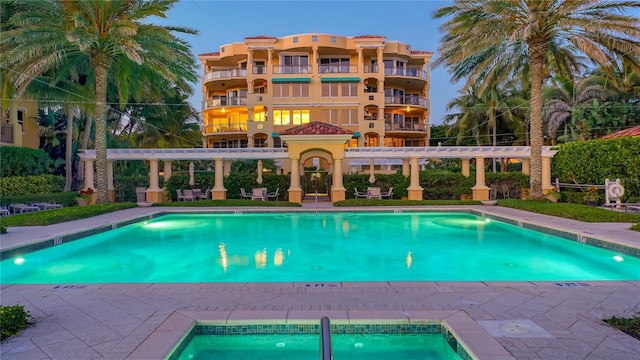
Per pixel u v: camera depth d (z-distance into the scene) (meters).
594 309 4.81
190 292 5.64
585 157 19.17
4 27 18.69
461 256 9.66
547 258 9.45
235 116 44.00
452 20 18.08
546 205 15.55
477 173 21.88
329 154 22.72
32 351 3.76
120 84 19.53
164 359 3.59
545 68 21.17
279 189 23.00
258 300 5.27
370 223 15.38
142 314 4.76
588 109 29.20
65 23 16.02
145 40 17.17
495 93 36.84
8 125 20.66
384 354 4.22
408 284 5.95
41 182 19.95
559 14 15.84
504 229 13.83
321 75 38.72
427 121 42.69
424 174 22.75
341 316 4.50
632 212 14.50
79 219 13.75
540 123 17.72
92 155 21.14
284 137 21.45
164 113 34.72
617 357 3.54
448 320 4.38
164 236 12.77
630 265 8.40
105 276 7.97
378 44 38.78
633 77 26.06
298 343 4.43
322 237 12.45
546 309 4.82
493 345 3.75
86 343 3.93
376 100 38.78
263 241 11.83
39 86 19.69
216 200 19.88
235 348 4.34
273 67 39.34
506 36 17.20
